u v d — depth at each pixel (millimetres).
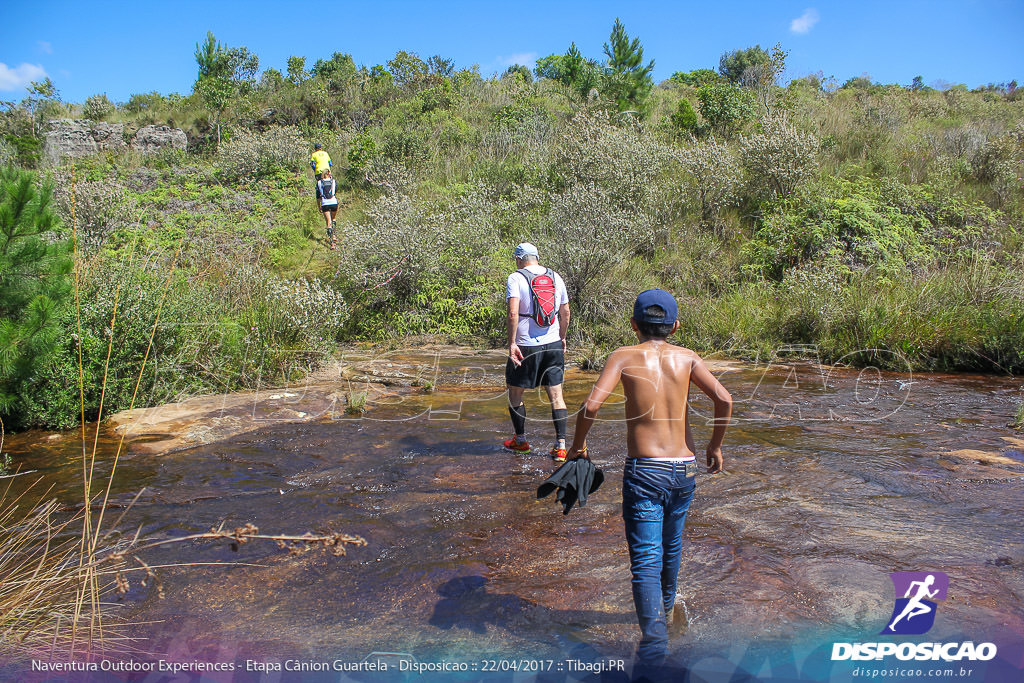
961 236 11789
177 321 7270
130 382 6574
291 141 19078
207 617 2867
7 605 2811
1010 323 8297
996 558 3322
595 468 2924
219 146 19891
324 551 3496
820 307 9398
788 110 18656
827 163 15953
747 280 11711
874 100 22797
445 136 19031
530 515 3982
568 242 10969
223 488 4477
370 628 2756
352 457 5160
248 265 10461
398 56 25812
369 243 11391
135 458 5125
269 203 15844
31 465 5004
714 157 14125
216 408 6516
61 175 13398
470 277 11500
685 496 2754
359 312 11289
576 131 15977
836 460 4902
